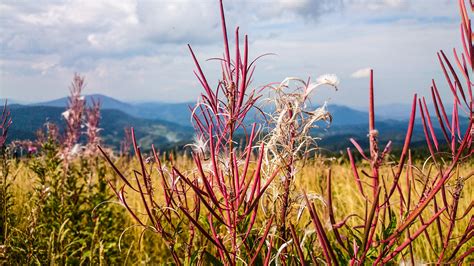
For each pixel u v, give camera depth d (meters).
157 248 1.38
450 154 0.51
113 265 1.18
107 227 1.26
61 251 1.07
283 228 0.57
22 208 1.48
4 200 1.24
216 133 0.57
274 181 0.57
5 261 1.03
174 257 0.60
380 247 0.50
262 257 0.58
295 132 0.55
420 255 0.99
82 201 1.30
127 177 1.49
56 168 1.34
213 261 0.56
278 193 0.56
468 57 0.47
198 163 0.53
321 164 1.38
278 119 0.55
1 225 1.22
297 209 0.60
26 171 1.81
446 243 0.53
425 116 0.52
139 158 0.59
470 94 0.47
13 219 1.24
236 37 0.54
